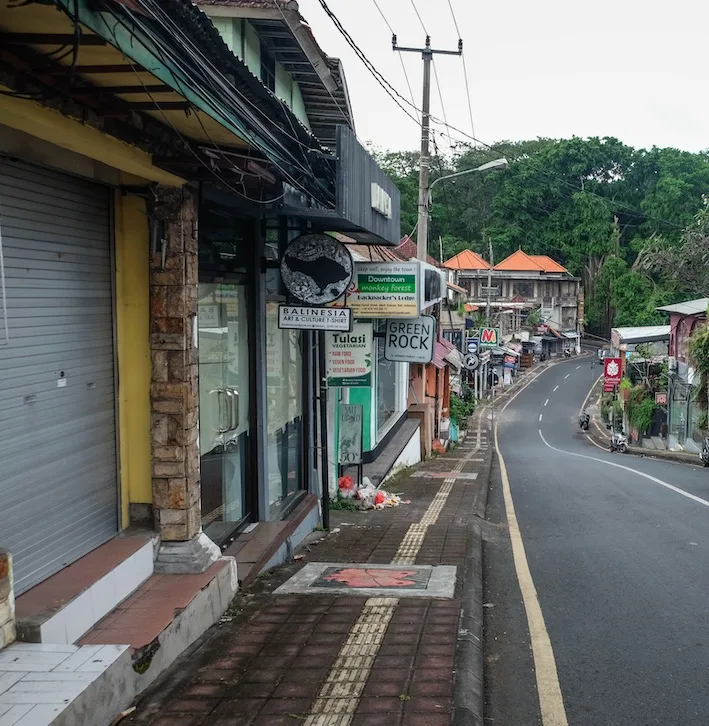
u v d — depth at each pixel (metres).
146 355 5.79
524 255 71.75
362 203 8.63
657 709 4.46
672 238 67.00
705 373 23.78
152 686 4.48
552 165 75.56
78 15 2.99
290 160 6.22
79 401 5.12
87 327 5.24
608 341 72.31
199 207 6.58
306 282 8.29
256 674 4.66
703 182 68.19
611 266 68.38
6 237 4.28
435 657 4.91
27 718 3.34
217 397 7.32
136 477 5.83
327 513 9.99
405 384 22.44
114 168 5.29
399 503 12.83
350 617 5.75
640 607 6.42
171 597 5.22
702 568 7.79
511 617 6.20
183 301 5.74
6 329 3.97
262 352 8.30
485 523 11.02
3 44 3.41
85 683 3.70
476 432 38.12
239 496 7.99
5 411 4.24
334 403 12.47
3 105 3.79
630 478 17.30
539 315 71.12
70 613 4.39
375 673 4.66
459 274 63.78
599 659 5.25
